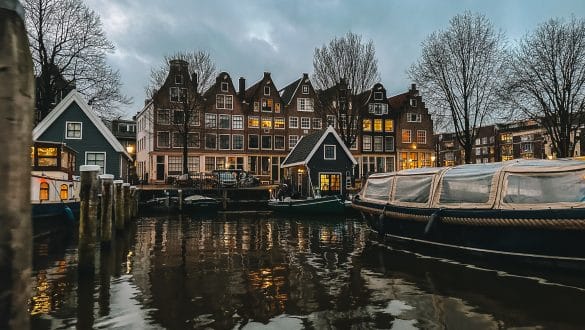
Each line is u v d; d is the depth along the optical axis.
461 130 33.19
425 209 13.50
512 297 8.29
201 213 32.69
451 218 12.25
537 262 10.34
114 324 6.96
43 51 29.70
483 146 88.12
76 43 30.97
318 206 28.88
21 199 2.24
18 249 2.20
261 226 23.12
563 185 10.10
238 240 17.27
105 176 14.85
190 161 48.66
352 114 38.50
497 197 11.42
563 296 8.29
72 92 32.38
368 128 55.22
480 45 31.34
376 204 16.36
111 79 33.03
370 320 7.13
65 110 32.66
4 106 2.20
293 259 12.75
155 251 14.41
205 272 10.91
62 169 20.88
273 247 15.26
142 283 9.73
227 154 50.28
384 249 14.38
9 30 2.23
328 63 38.34
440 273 10.48
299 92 53.72
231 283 9.70
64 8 30.22
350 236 18.39
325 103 39.28
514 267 10.85
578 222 9.13
